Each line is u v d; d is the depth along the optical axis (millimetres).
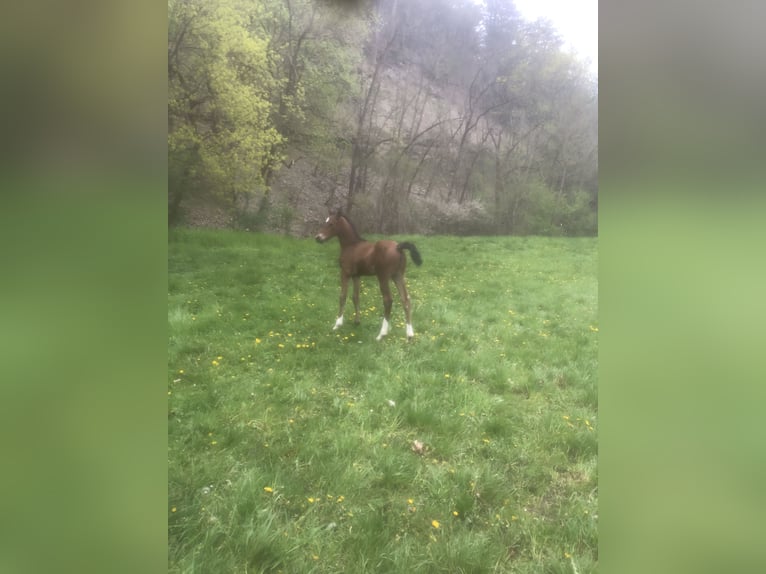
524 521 2090
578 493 2189
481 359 2877
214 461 2197
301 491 2135
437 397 2648
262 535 1913
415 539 2002
